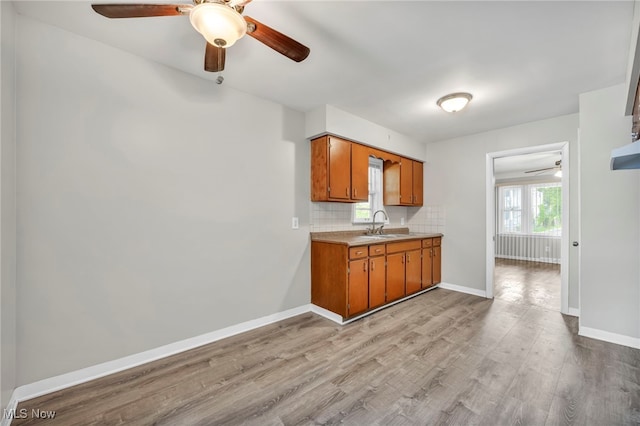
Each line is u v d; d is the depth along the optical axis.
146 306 2.06
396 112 3.07
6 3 1.45
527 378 1.82
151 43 1.88
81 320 1.80
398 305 3.33
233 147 2.54
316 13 1.56
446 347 2.26
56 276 1.72
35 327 1.65
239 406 1.59
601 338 2.38
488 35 1.75
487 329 2.61
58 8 1.56
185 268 2.24
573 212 2.98
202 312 2.34
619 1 1.43
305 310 3.12
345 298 2.76
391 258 3.28
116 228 1.93
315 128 2.99
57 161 1.72
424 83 2.40
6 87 1.46
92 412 1.54
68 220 1.75
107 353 1.90
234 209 2.54
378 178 4.08
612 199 2.37
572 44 1.82
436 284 4.07
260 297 2.72
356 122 3.18
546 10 1.52
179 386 1.77
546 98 2.65
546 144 3.21
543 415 1.49
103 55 1.88
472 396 1.65
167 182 2.15
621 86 2.34
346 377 1.86
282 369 1.96
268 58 2.03
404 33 1.74
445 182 4.13
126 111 1.97
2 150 1.40
